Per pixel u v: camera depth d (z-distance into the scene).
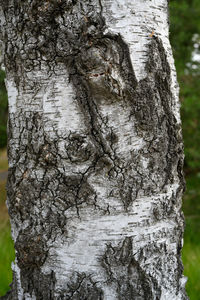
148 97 1.39
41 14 1.32
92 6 1.32
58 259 1.43
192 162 4.35
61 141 1.37
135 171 1.41
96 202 1.38
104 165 1.37
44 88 1.38
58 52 1.33
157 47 1.42
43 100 1.38
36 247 1.45
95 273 1.41
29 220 1.46
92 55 1.28
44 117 1.39
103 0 1.33
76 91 1.35
